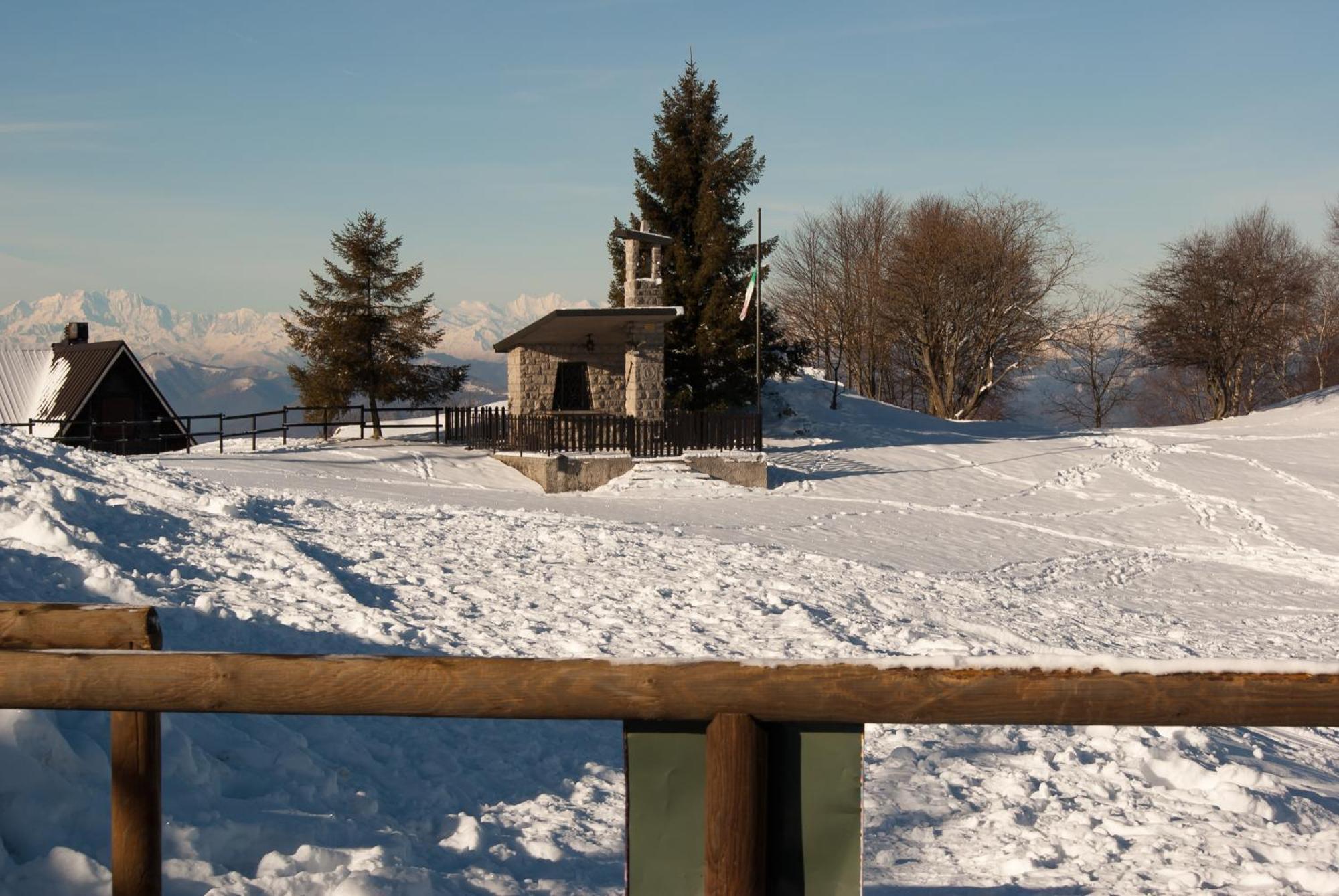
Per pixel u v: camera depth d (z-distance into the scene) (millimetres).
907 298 62156
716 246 43281
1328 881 5977
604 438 33156
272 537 15781
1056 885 6008
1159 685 2928
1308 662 2943
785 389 53438
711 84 45062
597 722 9742
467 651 11867
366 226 43156
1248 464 41906
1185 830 7047
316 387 42250
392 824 6590
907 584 19156
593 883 5852
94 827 5016
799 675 2926
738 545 21062
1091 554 26812
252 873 5188
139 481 18938
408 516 20797
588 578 16344
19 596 9852
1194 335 65188
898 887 5973
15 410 47375
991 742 9273
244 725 7438
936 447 43344
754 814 2934
